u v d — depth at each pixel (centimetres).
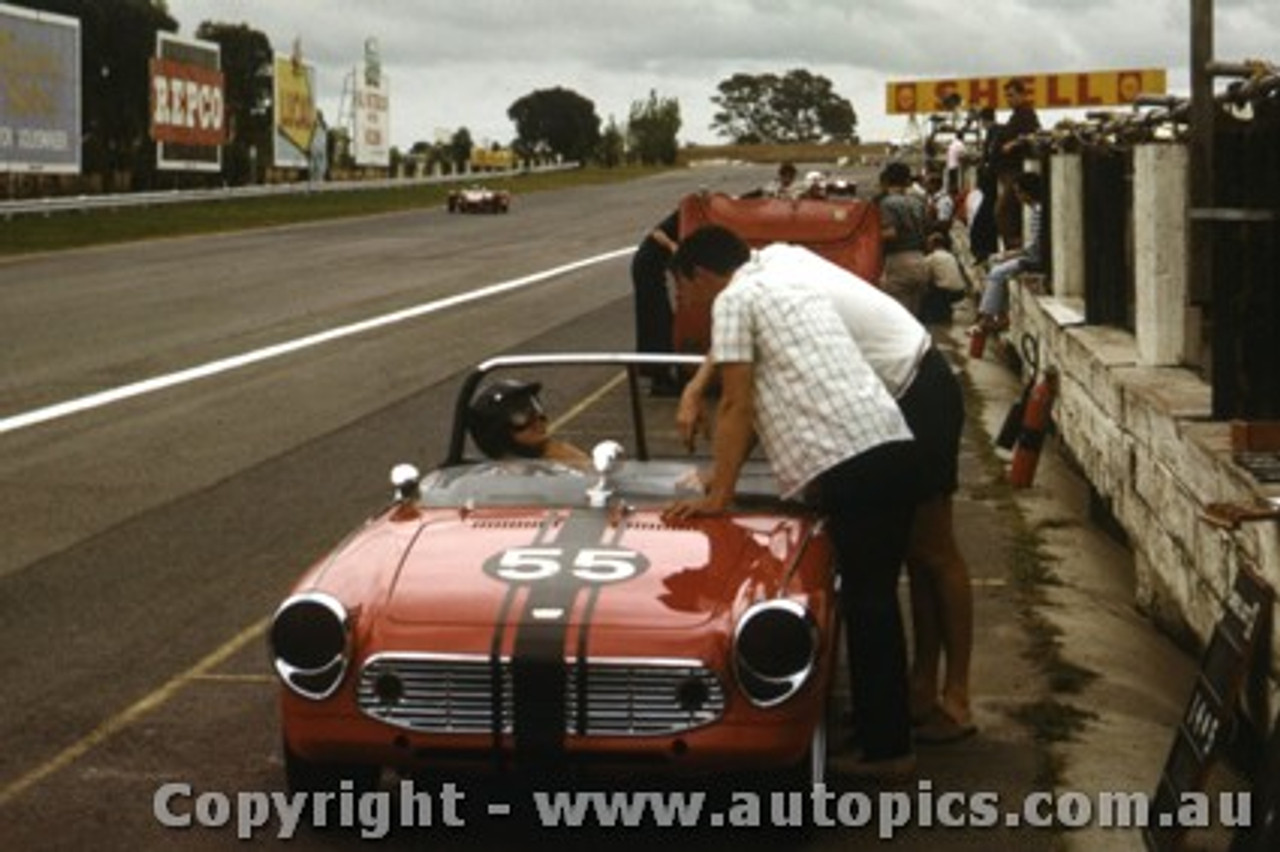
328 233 4694
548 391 1518
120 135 7412
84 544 980
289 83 7350
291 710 513
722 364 580
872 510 577
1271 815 423
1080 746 624
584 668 496
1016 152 1708
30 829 546
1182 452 703
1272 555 521
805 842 529
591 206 6988
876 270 1609
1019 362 1734
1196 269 773
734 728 496
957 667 636
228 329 2155
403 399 1554
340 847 532
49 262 3359
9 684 712
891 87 6488
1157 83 6241
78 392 1592
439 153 12688
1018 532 1007
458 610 512
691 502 596
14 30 4819
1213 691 505
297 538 993
